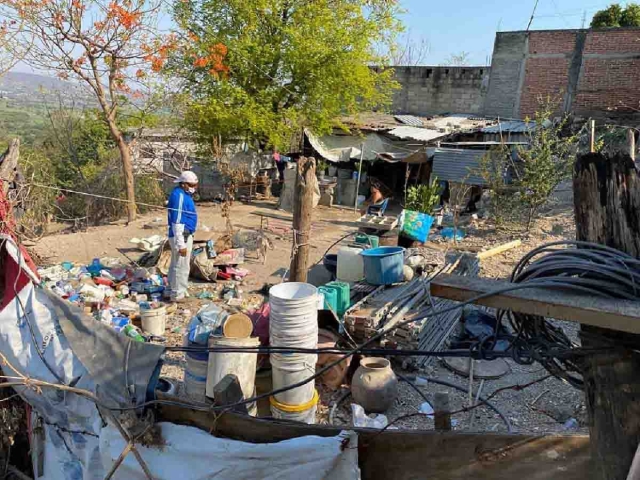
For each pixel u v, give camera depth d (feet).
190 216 26.94
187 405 10.61
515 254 38.22
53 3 38.60
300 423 10.13
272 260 35.91
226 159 61.31
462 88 79.36
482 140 66.69
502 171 48.19
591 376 6.93
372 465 9.84
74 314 11.62
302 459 9.81
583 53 67.51
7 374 12.08
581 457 9.21
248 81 59.11
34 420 13.33
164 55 45.88
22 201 14.67
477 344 7.98
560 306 6.31
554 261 7.02
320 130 61.36
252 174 63.62
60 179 64.28
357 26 59.57
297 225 22.86
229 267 32.55
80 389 10.65
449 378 20.88
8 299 12.22
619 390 6.57
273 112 59.72
